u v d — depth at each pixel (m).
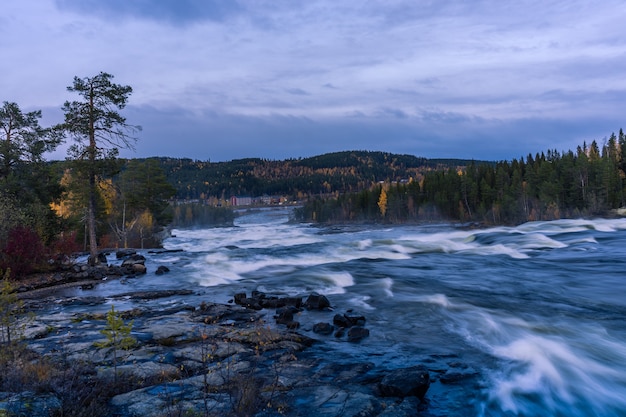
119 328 8.71
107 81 26.97
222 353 10.07
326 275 22.77
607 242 37.88
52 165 39.34
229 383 8.05
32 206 30.31
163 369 8.80
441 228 93.81
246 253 33.03
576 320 13.48
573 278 21.59
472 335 12.03
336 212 141.38
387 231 88.25
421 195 124.38
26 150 37.12
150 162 61.97
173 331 11.69
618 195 91.31
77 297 17.80
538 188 100.50
